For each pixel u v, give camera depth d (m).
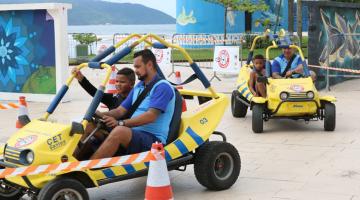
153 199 4.73
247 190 6.48
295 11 32.50
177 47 6.48
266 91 9.78
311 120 10.45
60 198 5.26
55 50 13.15
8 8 13.21
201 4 32.47
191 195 6.36
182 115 6.42
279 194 6.30
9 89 13.80
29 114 11.69
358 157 7.83
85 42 26.84
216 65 17.33
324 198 6.12
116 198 6.40
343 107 12.06
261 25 31.92
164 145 6.04
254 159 7.86
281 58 10.24
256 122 9.48
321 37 15.05
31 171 5.13
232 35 28.73
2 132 10.01
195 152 6.41
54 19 13.05
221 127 10.18
